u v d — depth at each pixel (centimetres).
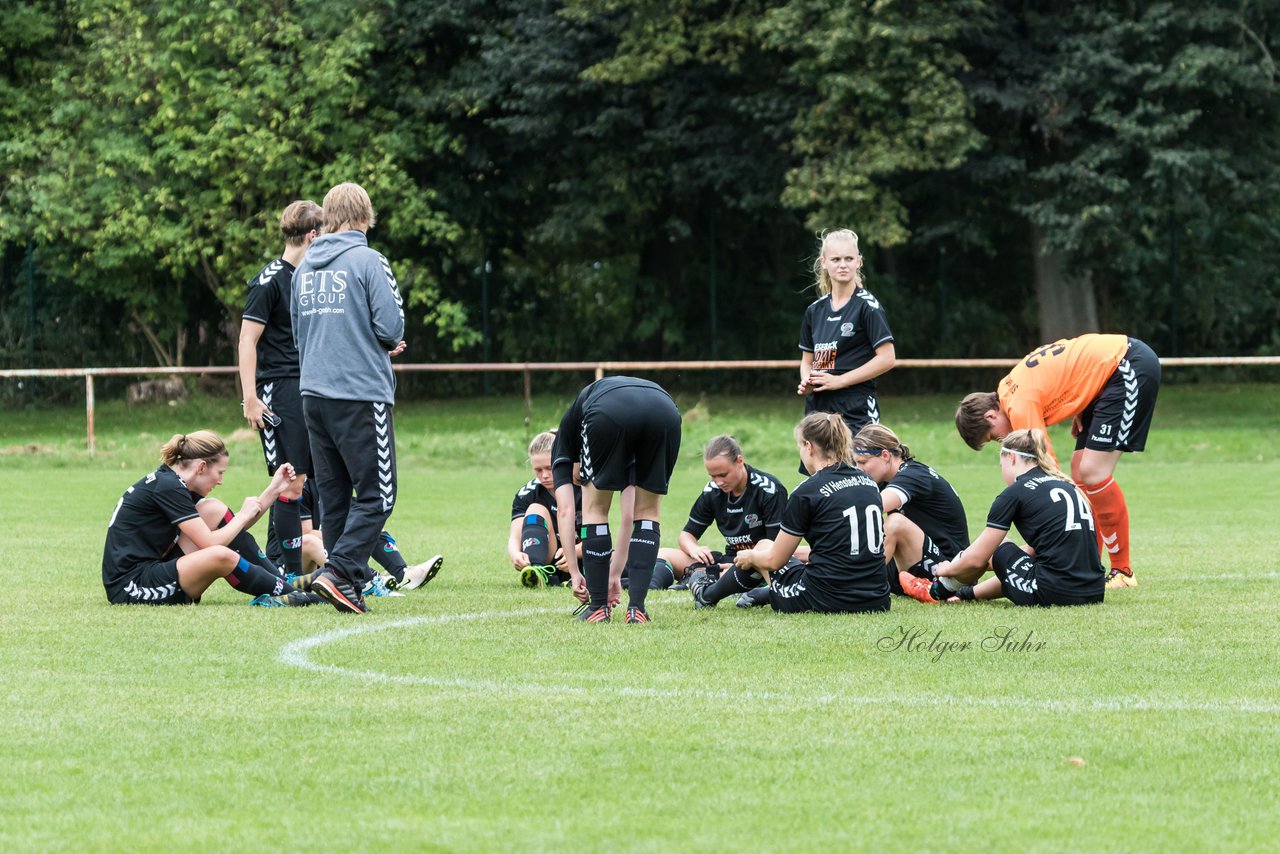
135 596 2747
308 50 9806
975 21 8769
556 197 11300
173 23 9694
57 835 1336
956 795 1447
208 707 1827
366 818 1382
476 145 10731
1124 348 3053
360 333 2678
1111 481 3019
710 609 2739
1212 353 12062
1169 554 3647
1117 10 9012
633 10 9350
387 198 10062
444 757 1587
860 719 1755
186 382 10494
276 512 2986
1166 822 1366
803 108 9169
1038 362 3059
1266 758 1578
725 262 11569
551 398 11056
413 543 4119
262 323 2903
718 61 9656
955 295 11706
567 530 2648
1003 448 2798
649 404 2498
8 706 1831
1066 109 8900
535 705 1836
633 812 1397
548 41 9769
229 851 1293
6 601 2809
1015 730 1698
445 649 2245
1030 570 2714
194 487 2881
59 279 10581
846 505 2625
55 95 10344
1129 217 9219
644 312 11406
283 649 2245
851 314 3088
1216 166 8706
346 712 1797
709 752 1605
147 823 1370
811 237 11488
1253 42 9012
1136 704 1836
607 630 2431
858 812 1394
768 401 10762
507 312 11506
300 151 10012
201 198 9756
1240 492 5597
